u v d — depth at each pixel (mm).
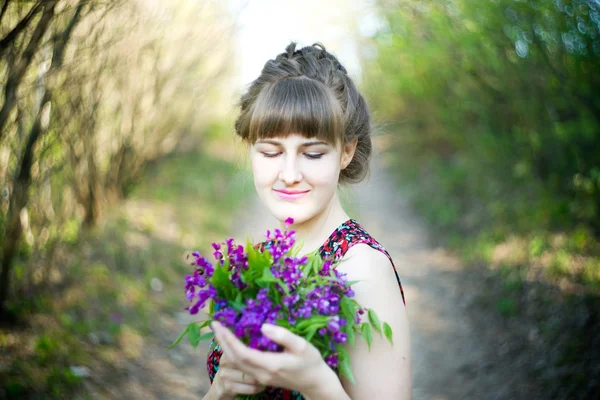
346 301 1108
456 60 6074
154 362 3662
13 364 3064
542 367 3531
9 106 2719
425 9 5895
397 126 11242
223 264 1129
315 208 1287
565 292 4168
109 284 4410
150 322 4172
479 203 7055
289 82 1277
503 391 3428
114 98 5133
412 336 4367
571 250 4605
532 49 4668
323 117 1238
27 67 2691
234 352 1008
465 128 7262
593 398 3084
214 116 10242
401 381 1176
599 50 4078
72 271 4309
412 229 7672
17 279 3656
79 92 3855
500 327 4199
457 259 5980
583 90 4230
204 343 4137
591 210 4523
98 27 3457
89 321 3811
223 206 8250
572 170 4840
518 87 5258
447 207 7625
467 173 7609
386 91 10094
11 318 3467
